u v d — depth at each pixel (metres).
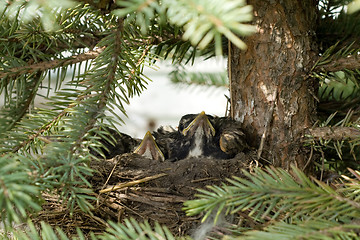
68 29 2.33
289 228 1.42
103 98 1.99
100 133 1.84
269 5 2.65
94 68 2.08
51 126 2.15
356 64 2.51
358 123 2.53
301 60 2.63
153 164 2.91
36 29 2.17
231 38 0.99
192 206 1.54
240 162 2.84
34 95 2.38
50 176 1.58
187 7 1.07
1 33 2.19
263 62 2.70
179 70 4.13
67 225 2.62
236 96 2.86
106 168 2.79
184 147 3.53
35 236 1.42
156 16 2.01
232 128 2.83
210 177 2.81
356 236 1.33
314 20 2.71
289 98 2.65
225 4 1.02
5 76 2.22
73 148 1.76
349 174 3.00
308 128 2.64
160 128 4.10
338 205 1.50
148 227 1.48
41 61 2.39
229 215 2.35
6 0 1.64
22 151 2.11
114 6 1.86
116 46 2.11
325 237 1.31
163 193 2.74
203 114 3.46
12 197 1.21
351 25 2.93
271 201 1.56
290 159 2.65
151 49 3.06
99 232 2.66
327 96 3.31
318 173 2.78
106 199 2.63
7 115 2.36
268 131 2.70
